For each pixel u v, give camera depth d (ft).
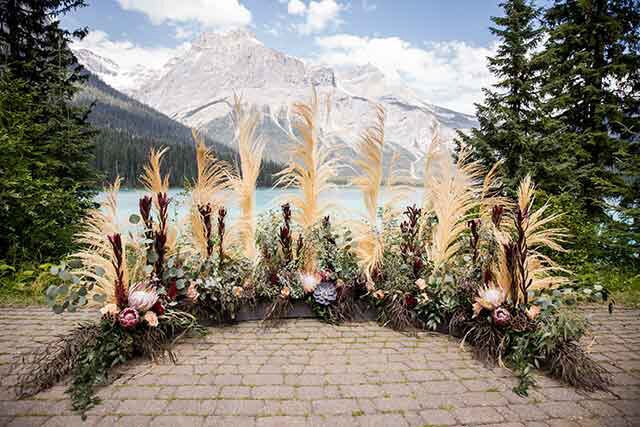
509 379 8.86
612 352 10.53
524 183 11.43
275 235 13.91
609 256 19.74
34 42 24.61
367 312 13.10
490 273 10.80
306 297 13.01
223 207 13.42
